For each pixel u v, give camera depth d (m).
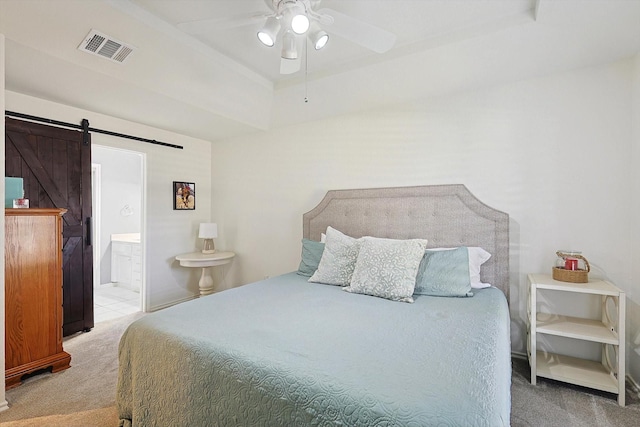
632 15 1.80
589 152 2.30
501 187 2.59
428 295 2.21
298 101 3.32
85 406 1.90
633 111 2.16
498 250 2.54
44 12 1.82
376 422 0.91
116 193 5.13
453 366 1.15
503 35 2.18
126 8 2.00
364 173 3.23
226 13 2.13
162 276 3.88
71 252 3.00
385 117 3.12
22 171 2.64
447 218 2.74
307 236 3.47
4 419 1.78
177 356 1.40
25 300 2.18
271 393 1.11
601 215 2.27
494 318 1.70
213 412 1.25
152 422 1.47
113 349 2.71
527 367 2.35
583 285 2.05
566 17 1.91
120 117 3.29
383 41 1.85
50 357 2.29
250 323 1.61
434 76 2.63
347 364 1.17
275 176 3.85
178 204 4.02
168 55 2.41
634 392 2.01
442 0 1.96
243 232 4.14
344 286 2.47
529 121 2.50
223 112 3.24
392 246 2.29
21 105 2.63
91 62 2.20
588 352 2.32
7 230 2.09
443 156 2.83
